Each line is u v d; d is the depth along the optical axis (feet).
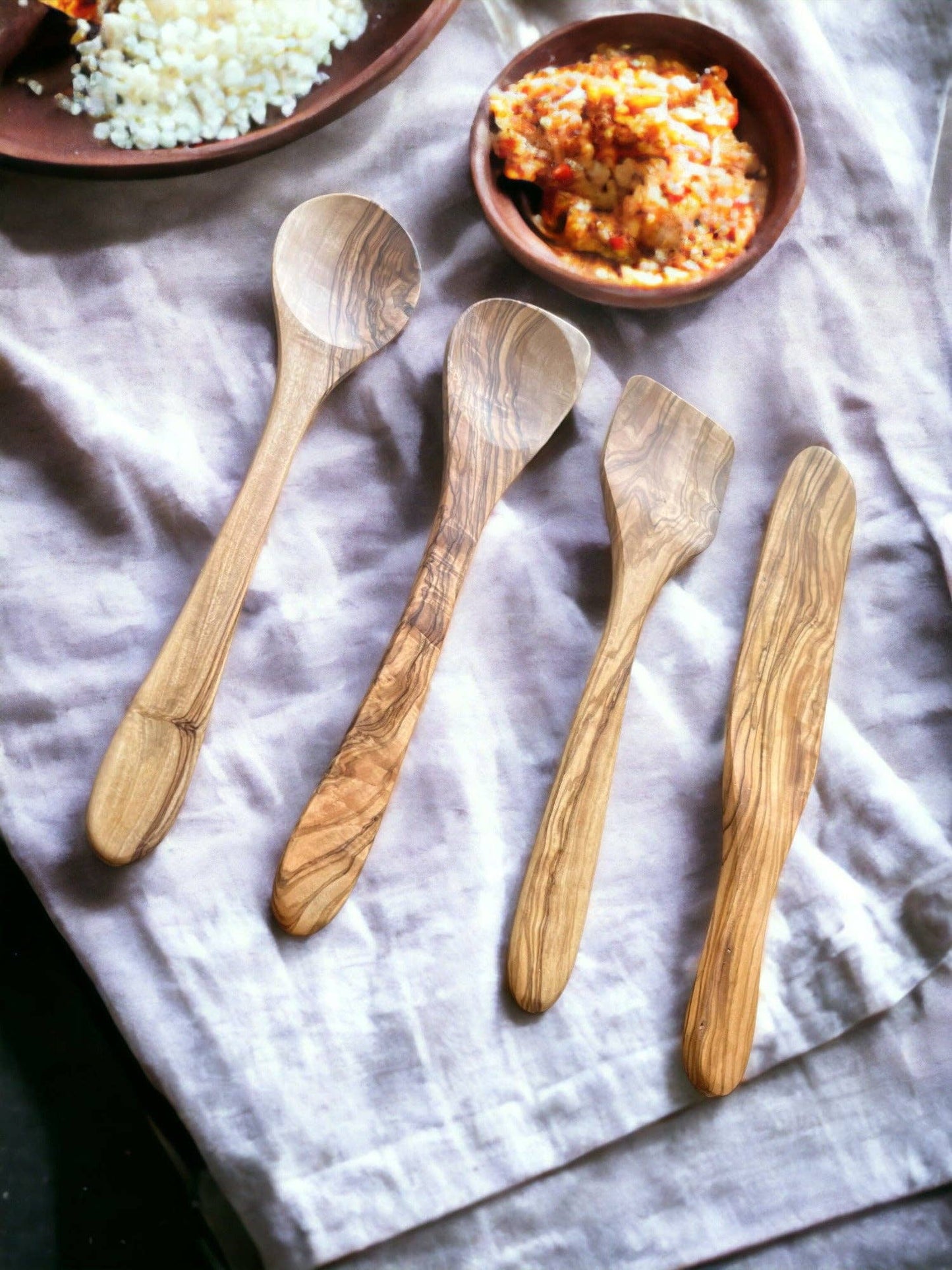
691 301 2.44
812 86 2.66
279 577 2.39
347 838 2.18
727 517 2.53
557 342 2.43
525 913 2.20
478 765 2.35
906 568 2.54
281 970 2.21
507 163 2.45
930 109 2.76
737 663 2.37
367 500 2.47
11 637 2.31
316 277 2.42
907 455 2.57
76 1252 2.44
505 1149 2.22
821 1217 2.28
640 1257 2.24
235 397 2.48
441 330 2.53
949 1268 2.30
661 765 2.38
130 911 2.21
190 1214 2.48
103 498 2.37
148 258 2.50
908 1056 2.34
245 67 2.48
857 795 2.40
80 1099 2.49
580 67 2.48
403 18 2.59
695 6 2.69
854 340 2.59
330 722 2.34
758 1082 2.31
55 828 2.24
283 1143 2.17
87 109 2.46
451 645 2.39
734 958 2.21
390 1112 2.20
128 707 2.19
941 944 2.35
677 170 2.39
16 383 2.35
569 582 2.47
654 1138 2.27
